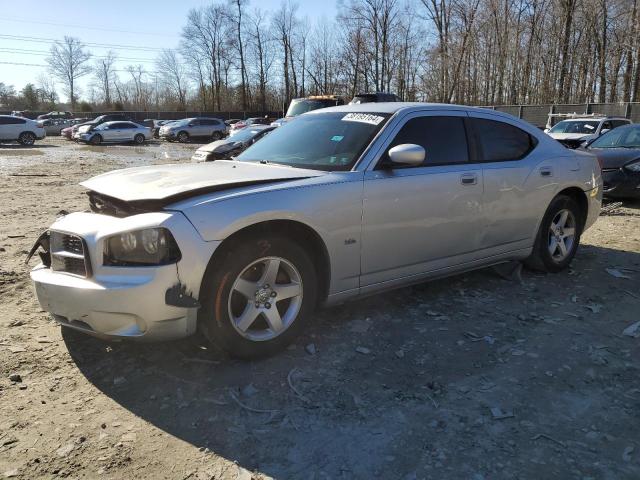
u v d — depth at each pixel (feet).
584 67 137.59
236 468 8.11
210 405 9.73
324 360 11.42
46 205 31.81
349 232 11.93
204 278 10.27
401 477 7.94
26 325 13.01
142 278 9.64
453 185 13.71
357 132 13.29
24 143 104.68
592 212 18.19
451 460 8.30
